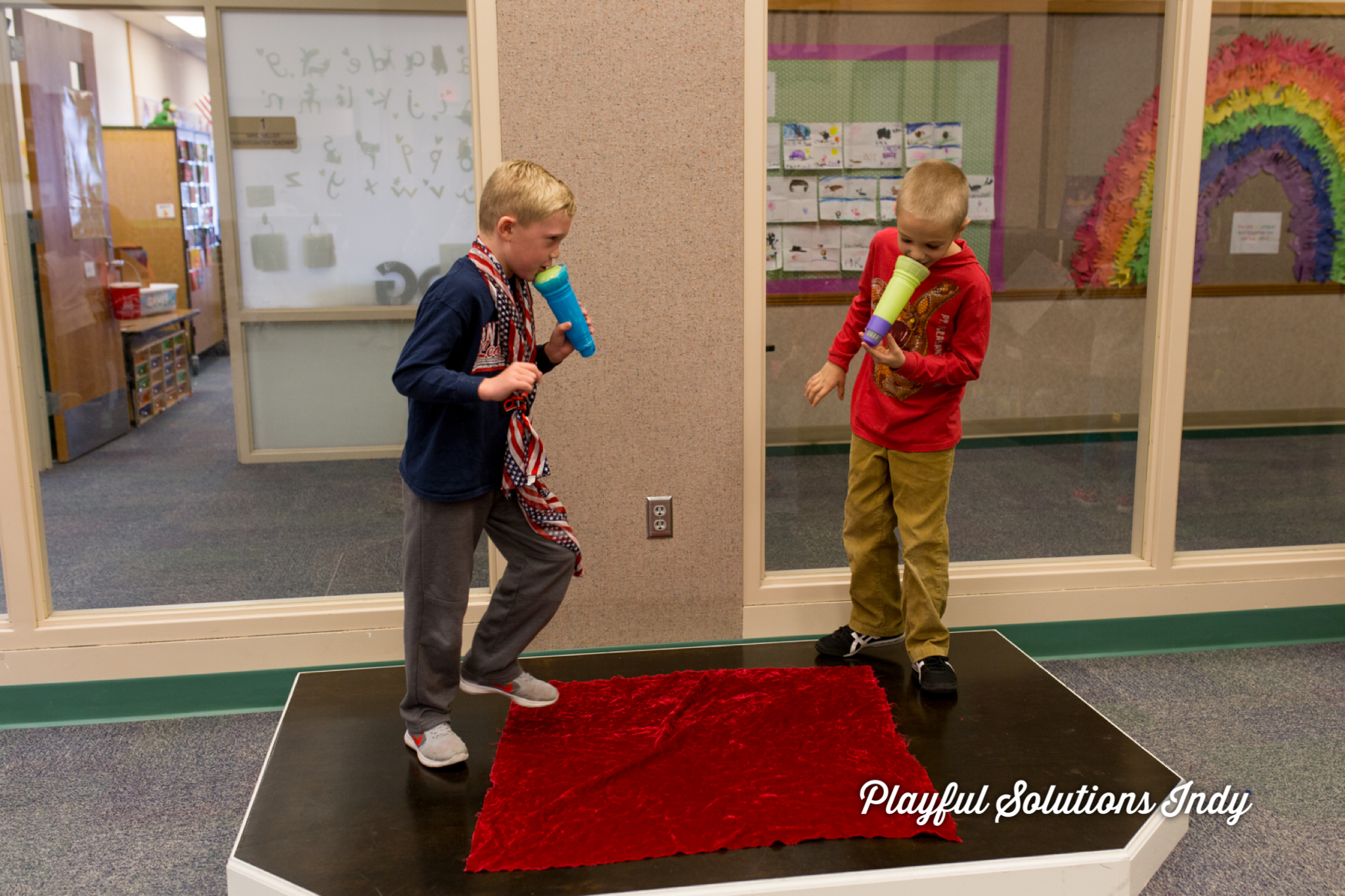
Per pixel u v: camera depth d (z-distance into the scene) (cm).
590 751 196
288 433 295
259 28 271
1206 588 277
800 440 278
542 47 224
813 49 268
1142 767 191
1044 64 284
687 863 160
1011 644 251
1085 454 301
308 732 207
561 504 195
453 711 216
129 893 170
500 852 162
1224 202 333
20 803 199
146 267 289
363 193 284
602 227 233
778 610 259
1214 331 345
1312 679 256
